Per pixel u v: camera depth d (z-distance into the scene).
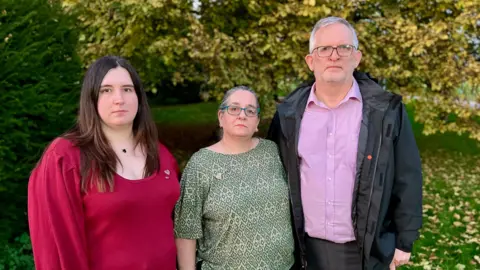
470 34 6.02
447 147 8.80
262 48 5.65
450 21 5.85
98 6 5.42
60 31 3.56
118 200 1.64
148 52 5.36
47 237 1.58
